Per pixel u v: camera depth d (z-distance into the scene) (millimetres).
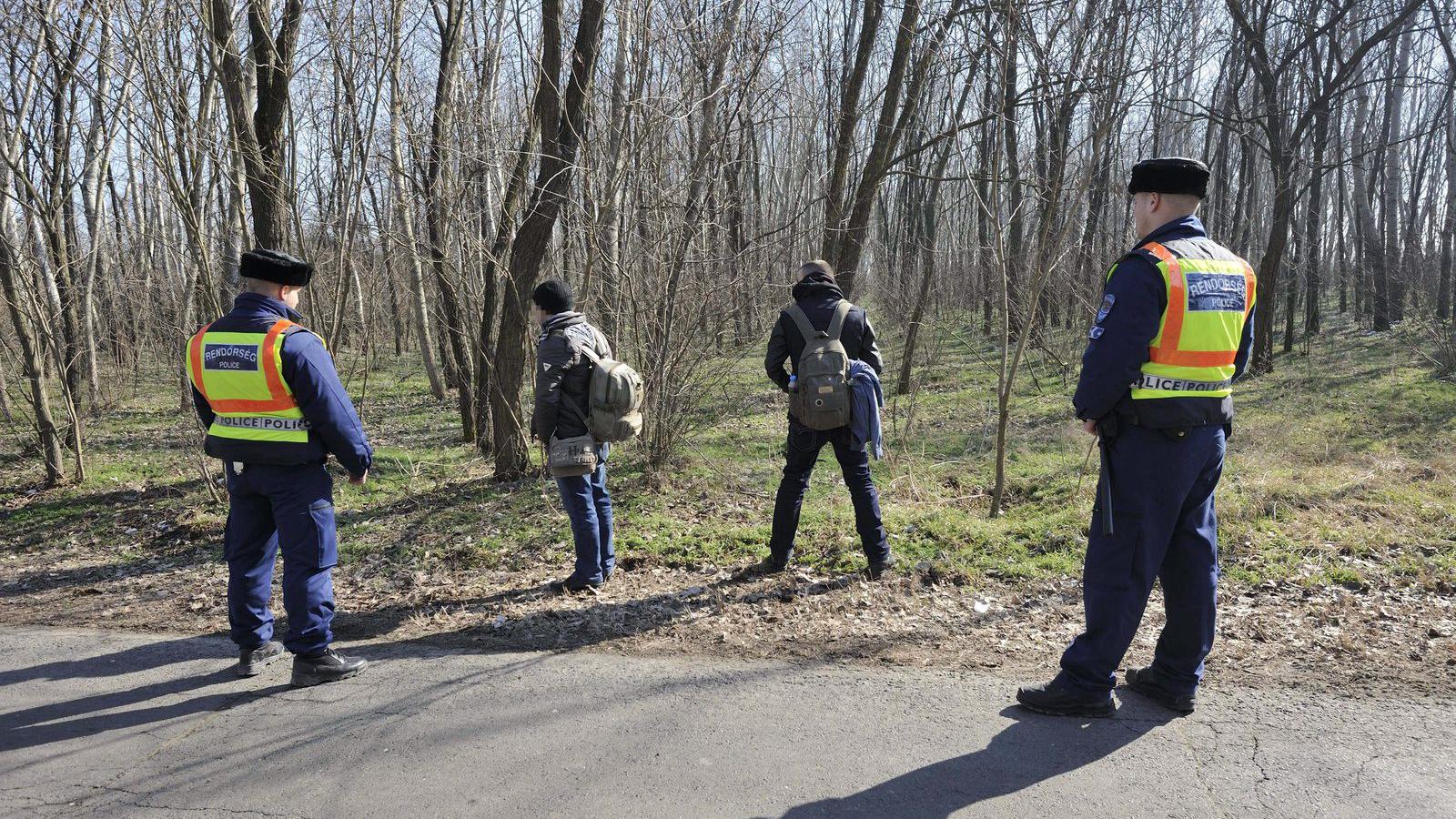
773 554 4652
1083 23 5277
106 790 2670
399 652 3797
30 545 5992
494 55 7520
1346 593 3977
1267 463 6441
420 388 14242
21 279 7355
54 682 3557
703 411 7863
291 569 3410
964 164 6031
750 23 6480
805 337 4402
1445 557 4273
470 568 5047
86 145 10391
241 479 3420
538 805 2512
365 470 3521
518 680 3436
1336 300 25828
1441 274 16328
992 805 2447
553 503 6090
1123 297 2752
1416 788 2465
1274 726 2840
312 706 3244
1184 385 2764
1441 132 21188
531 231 6406
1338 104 14883
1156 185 2875
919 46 7898
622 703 3191
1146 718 2930
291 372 3289
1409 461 6426
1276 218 12367
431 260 7906
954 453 7605
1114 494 2852
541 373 4297
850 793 2535
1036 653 3535
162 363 11414
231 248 7258
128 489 7332
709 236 6883
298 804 2559
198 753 2891
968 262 16391
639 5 6090
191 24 6133
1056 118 6496
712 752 2803
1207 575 2887
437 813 2488
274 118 6582
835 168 8281
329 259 7133
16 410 10742
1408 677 3152
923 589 4340
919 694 3180
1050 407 9844
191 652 3881
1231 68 15906
